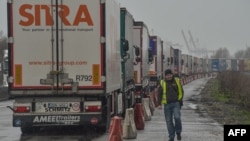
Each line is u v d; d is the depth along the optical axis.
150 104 55.53
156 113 57.59
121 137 31.09
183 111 61.50
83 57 35.84
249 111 62.38
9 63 36.12
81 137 36.44
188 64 178.88
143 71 64.62
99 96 36.44
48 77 36.03
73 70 35.94
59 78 35.97
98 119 36.19
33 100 36.44
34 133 39.12
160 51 93.12
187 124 46.00
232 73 104.81
